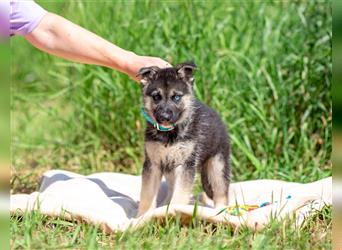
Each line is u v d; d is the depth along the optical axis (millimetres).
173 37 9695
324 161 8695
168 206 5988
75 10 11289
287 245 5590
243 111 9148
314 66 9234
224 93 9227
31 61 12352
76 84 10164
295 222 5996
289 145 9008
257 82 9227
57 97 11109
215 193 7430
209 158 7344
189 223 6031
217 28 9914
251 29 9977
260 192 7547
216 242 5551
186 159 6938
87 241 5566
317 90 9164
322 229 6121
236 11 10375
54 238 5719
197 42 9523
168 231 5781
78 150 9672
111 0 10391
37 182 8664
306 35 9555
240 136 9023
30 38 7340
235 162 8742
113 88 9547
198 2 10250
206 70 9391
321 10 9586
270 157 8789
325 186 6734
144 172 6926
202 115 7172
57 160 9484
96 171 9219
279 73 9188
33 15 7238
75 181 7434
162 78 7031
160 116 6730
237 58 9617
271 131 8930
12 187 8469
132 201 7355
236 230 5867
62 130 10375
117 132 9625
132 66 7328
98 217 6117
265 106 9219
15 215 6305
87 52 7301
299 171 8461
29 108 11266
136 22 9883
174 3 10164
